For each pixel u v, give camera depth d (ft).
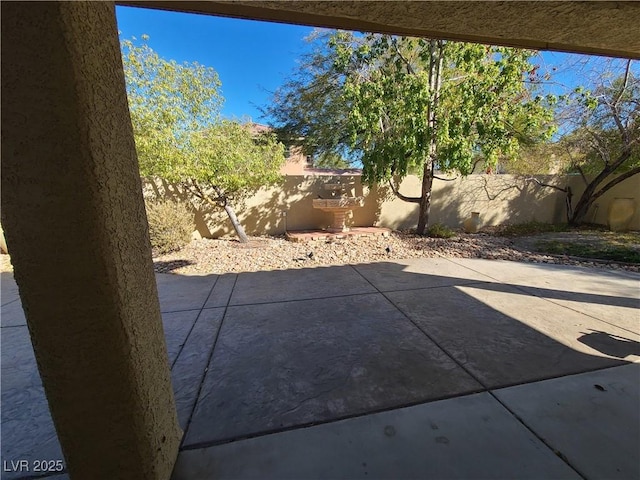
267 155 21.94
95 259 3.06
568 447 4.91
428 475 4.46
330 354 7.88
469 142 20.71
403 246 21.30
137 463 3.89
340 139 35.73
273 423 5.57
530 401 6.01
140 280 3.82
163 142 17.43
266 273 15.42
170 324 9.72
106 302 3.22
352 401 6.12
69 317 3.19
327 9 5.03
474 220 26.94
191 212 23.52
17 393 6.61
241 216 24.99
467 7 5.05
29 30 2.53
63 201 2.87
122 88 3.46
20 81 2.61
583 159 27.55
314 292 12.48
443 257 18.48
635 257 17.30
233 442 5.15
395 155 20.72
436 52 21.08
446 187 28.96
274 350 8.12
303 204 26.35
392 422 5.54
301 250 20.27
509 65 19.21
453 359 7.55
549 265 16.57
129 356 3.52
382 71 22.22
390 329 9.18
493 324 9.43
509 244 22.43
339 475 4.49
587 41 6.72
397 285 13.21
